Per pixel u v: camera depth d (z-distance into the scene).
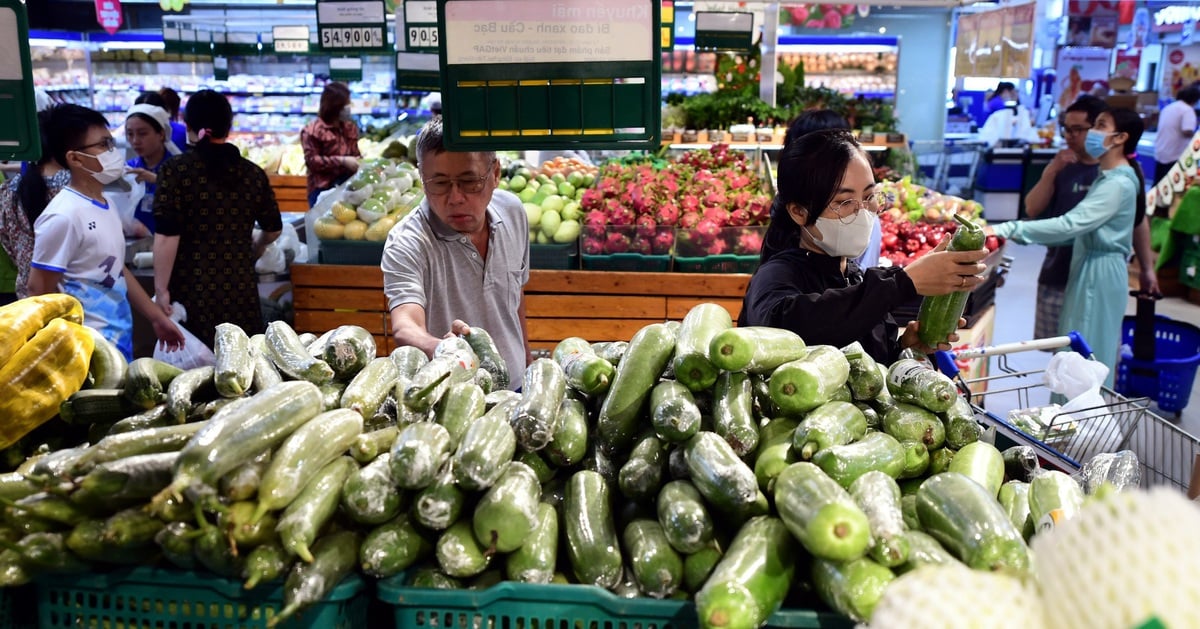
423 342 2.60
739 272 4.68
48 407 1.58
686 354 1.61
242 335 1.74
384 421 1.63
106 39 11.53
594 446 1.67
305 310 4.85
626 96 1.82
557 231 4.70
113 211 3.71
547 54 1.80
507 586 1.38
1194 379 5.80
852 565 1.28
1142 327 5.40
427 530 1.45
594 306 4.70
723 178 5.28
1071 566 0.82
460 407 1.58
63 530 1.42
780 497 1.35
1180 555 0.77
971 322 4.68
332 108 7.58
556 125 1.83
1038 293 6.09
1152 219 8.37
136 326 4.97
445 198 2.74
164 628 1.44
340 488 1.42
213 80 11.50
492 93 1.82
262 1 12.16
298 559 1.38
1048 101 15.46
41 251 3.50
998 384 5.87
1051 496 1.48
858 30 13.74
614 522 1.54
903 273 2.21
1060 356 2.97
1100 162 5.28
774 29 7.84
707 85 11.55
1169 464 2.73
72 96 10.72
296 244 5.28
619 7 1.79
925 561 1.31
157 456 1.39
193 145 4.45
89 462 1.39
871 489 1.37
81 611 1.46
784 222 2.59
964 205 5.70
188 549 1.37
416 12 5.05
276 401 1.42
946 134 14.89
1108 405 2.73
